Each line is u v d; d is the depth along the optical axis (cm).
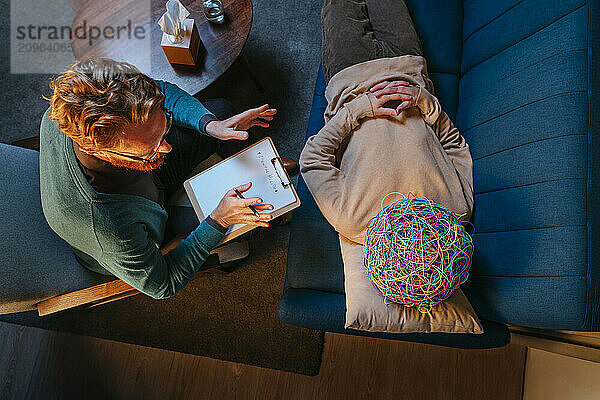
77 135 79
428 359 172
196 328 175
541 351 160
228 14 154
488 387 171
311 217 140
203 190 121
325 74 151
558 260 105
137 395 174
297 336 172
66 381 175
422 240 95
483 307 123
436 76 154
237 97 191
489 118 133
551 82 114
